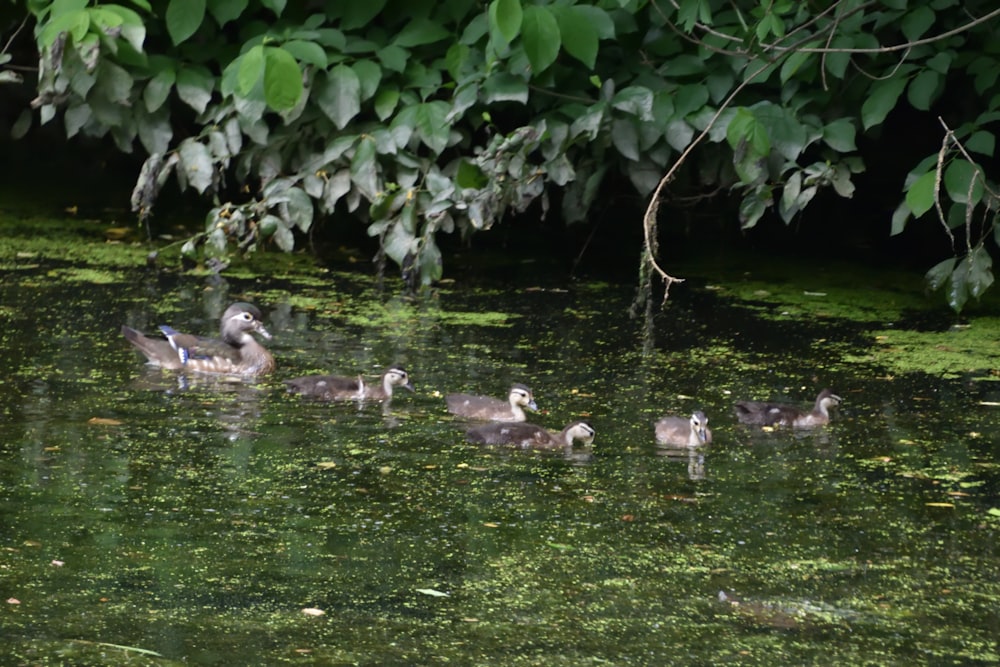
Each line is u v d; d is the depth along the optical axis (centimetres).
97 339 1470
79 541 957
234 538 976
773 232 2177
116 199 2212
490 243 2062
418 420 1263
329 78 1698
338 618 853
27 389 1297
